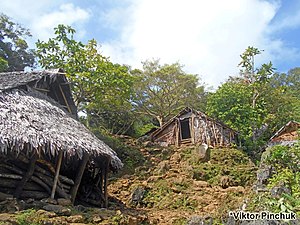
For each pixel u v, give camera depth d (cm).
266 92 3291
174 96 3594
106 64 2203
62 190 1129
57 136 1033
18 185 1041
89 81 2105
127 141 2370
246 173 1777
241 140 2706
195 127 2594
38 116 1105
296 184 1105
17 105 1097
